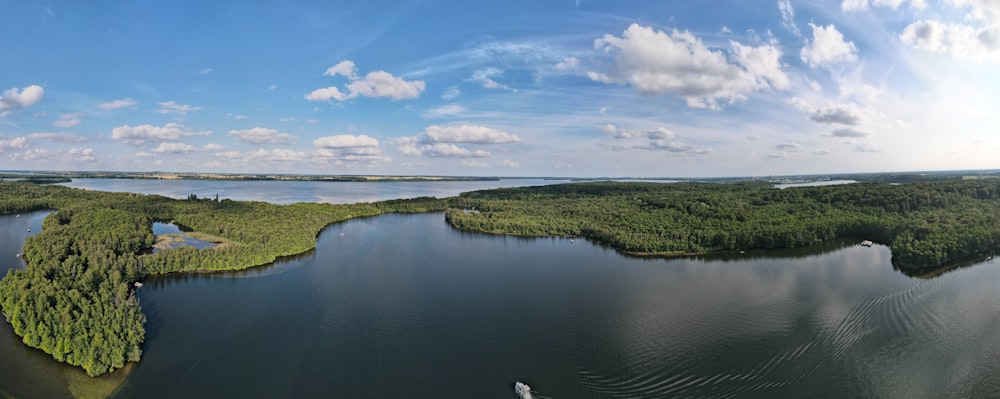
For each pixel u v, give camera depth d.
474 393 79.50
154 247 187.62
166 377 83.88
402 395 78.88
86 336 85.62
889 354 89.56
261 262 158.88
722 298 122.00
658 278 142.50
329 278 143.25
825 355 89.81
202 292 129.00
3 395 76.50
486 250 187.88
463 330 103.50
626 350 93.56
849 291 126.38
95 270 127.19
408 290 131.38
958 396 76.38
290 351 93.75
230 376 84.31
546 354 92.56
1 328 99.31
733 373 84.44
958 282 133.25
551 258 172.50
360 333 102.19
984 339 94.56
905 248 158.12
